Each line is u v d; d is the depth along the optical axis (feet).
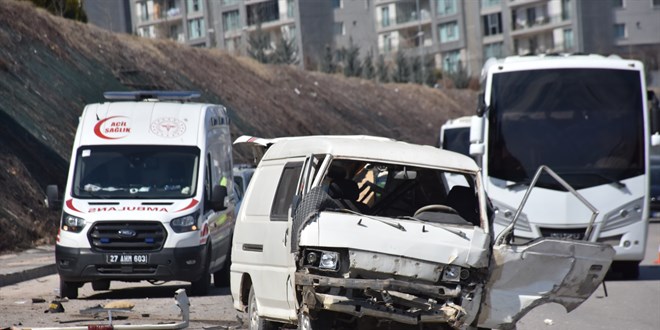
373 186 68.39
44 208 163.02
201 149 108.47
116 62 249.14
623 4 653.30
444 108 472.85
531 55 126.93
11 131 173.47
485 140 119.75
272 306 65.77
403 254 57.36
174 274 100.63
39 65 207.82
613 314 89.71
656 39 654.12
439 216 61.82
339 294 57.06
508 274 58.49
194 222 102.32
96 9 439.63
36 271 124.47
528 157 117.91
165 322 80.64
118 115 110.73
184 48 299.99
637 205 116.78
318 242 57.47
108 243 100.37
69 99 206.90
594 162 117.39
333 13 625.82
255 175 73.92
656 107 119.85
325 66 453.58
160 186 105.40
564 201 115.96
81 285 104.68
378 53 600.80
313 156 62.49
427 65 540.93
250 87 315.99
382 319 57.57
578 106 119.34
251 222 70.54
